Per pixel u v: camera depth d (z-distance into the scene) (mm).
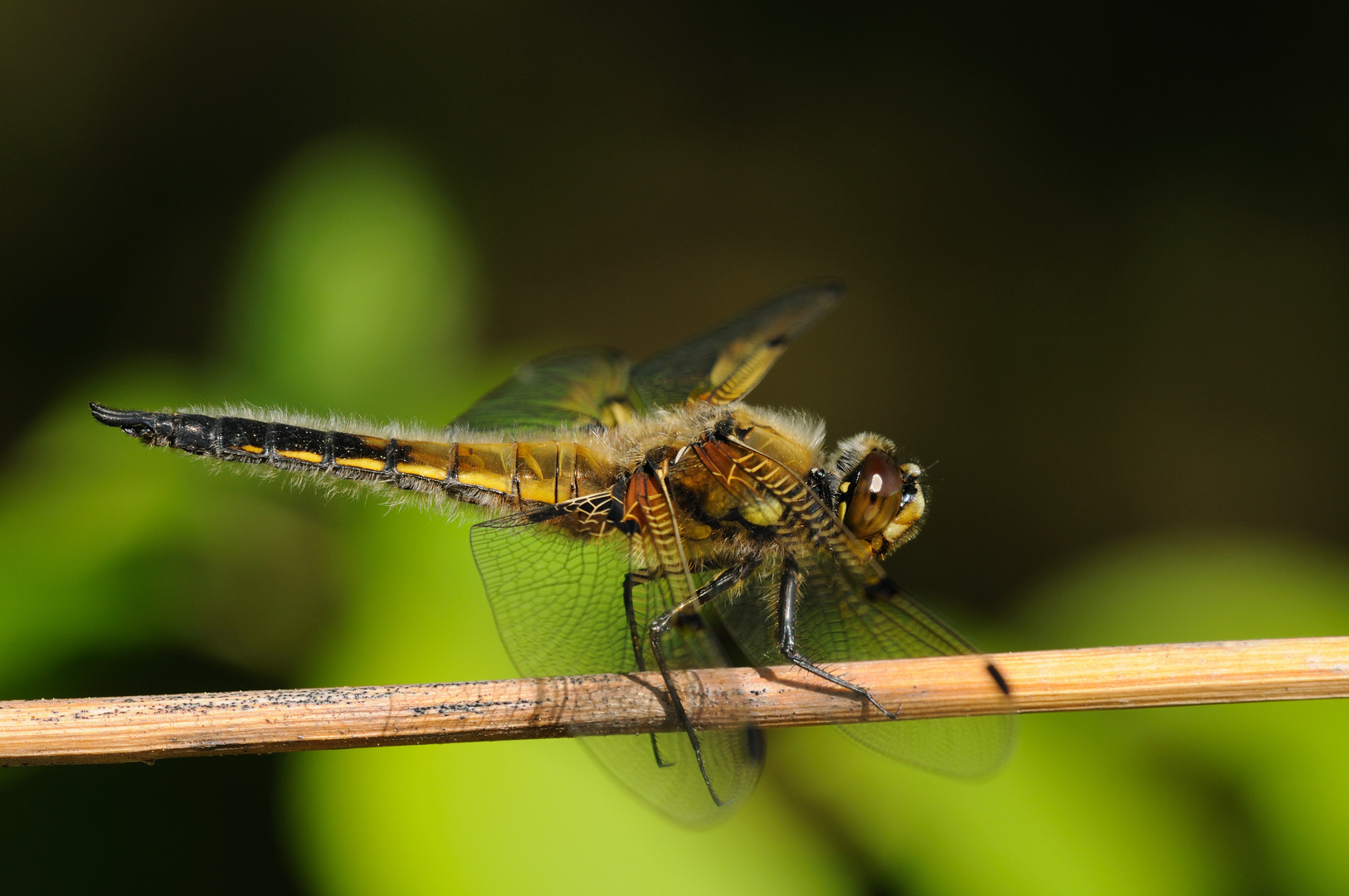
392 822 556
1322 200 827
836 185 883
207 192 819
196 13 869
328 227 576
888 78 913
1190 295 827
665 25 942
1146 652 556
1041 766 564
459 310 577
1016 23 893
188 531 567
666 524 564
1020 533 740
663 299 834
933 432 778
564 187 884
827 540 563
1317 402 784
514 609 562
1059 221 861
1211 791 564
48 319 754
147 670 566
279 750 553
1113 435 779
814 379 791
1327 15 825
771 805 562
